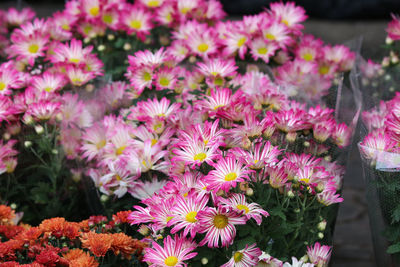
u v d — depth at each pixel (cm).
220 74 95
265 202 82
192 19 115
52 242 89
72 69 102
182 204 79
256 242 83
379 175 88
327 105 97
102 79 106
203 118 89
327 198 85
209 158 80
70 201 106
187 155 81
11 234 93
